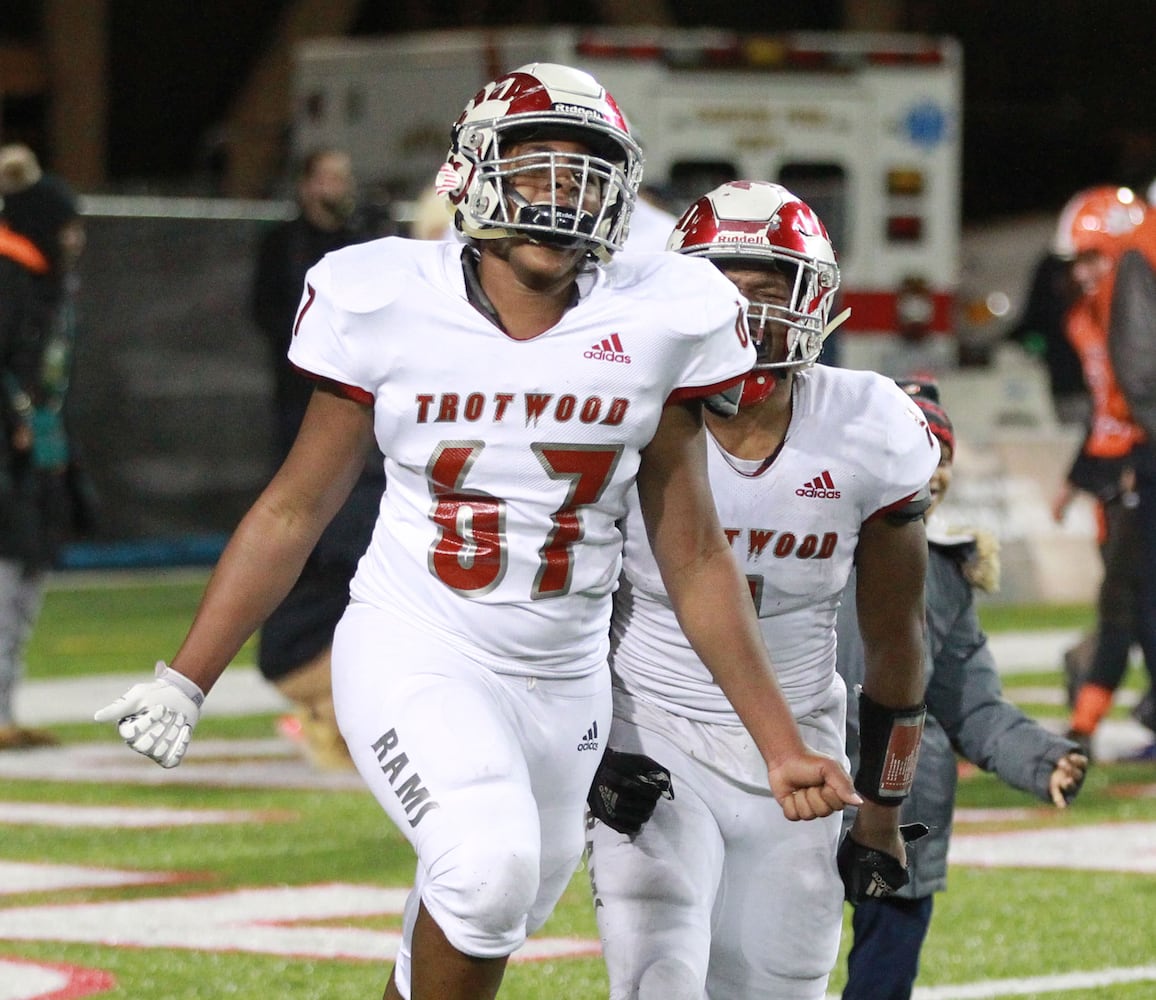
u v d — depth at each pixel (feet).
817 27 247.50
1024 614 134.31
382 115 143.23
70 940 55.11
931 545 43.24
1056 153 226.79
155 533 151.23
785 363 36.37
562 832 35.27
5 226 86.07
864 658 38.96
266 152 208.13
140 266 147.95
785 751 33.45
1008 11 242.78
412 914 34.60
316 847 67.72
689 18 243.40
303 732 82.17
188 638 33.99
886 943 42.60
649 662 37.32
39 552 87.40
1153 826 71.82
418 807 32.73
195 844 68.13
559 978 51.31
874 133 146.41
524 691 34.06
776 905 37.70
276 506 34.17
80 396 147.23
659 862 36.24
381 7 241.35
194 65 245.65
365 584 34.83
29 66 224.74
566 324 33.35
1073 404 148.66
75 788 78.59
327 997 49.29
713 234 36.65
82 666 111.86
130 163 245.45
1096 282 83.76
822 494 36.70
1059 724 92.84
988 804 76.07
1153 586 80.02
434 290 33.47
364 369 33.40
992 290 191.42
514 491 33.32
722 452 36.65
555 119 33.09
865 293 147.13
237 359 151.43
